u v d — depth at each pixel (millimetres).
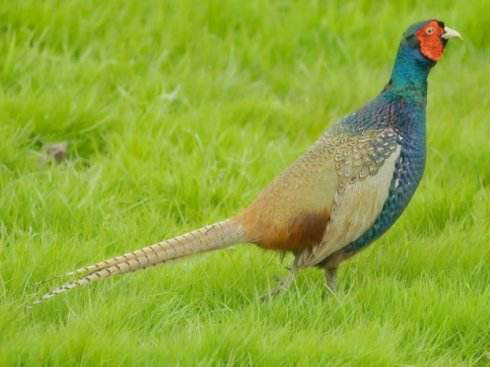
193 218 12633
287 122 14953
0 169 13117
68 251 11414
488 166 13727
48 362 9438
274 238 10547
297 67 16672
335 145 10820
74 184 12828
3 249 11461
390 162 10781
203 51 16453
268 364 9523
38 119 14047
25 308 10344
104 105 14758
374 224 10875
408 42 11078
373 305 10617
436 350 10062
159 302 10641
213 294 10992
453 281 11102
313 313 10453
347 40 17203
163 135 14070
